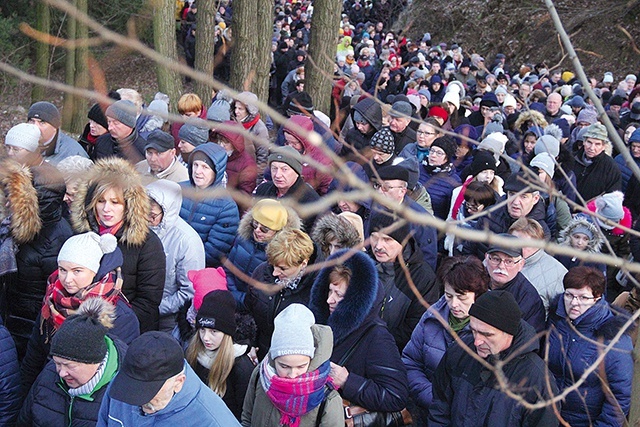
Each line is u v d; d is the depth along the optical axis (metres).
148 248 4.14
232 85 10.52
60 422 3.17
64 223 4.25
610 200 5.74
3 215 4.00
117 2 13.54
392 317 4.25
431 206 6.29
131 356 2.76
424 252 4.93
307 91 10.58
